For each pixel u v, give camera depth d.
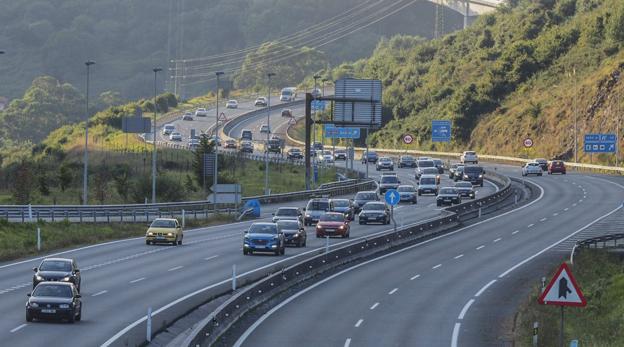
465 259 131.62
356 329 79.31
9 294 90.25
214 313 73.44
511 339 76.81
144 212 172.50
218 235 156.25
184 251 131.50
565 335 84.62
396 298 97.94
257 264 116.44
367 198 196.00
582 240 148.38
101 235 147.75
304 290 101.94
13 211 161.75
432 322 84.44
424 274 116.75
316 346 71.12
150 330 67.38
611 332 88.75
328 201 178.00
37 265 114.88
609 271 129.75
